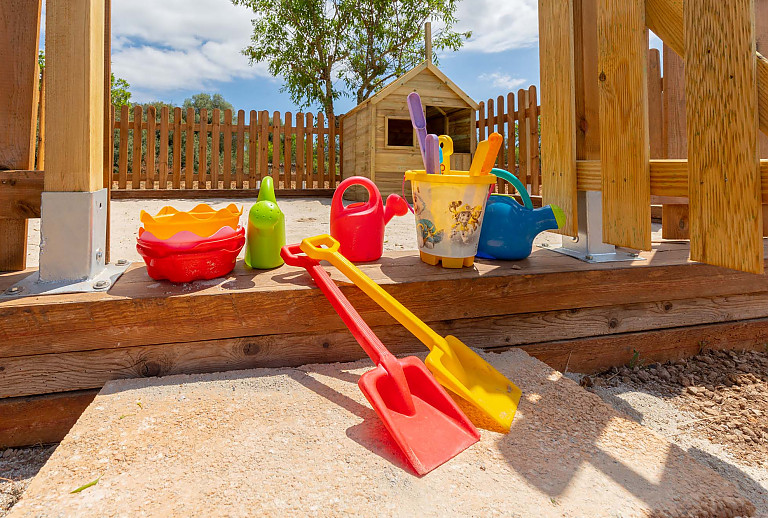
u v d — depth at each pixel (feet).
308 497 3.18
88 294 5.01
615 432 4.21
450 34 43.09
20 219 6.02
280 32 41.50
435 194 6.25
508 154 21.09
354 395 4.63
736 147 4.51
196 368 5.17
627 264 6.83
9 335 4.67
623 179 6.06
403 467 3.54
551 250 7.94
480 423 4.28
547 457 3.78
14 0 5.84
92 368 4.92
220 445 3.75
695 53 4.87
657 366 6.94
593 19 7.47
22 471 4.55
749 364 7.04
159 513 3.00
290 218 15.35
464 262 6.45
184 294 5.06
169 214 5.93
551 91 7.89
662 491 3.41
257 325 5.26
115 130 22.63
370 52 42.68
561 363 6.53
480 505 3.17
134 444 3.73
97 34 5.60
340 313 4.90
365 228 6.60
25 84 5.88
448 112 23.98
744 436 5.26
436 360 4.61
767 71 4.25
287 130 24.91
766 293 7.58
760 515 3.98
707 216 4.84
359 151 22.35
